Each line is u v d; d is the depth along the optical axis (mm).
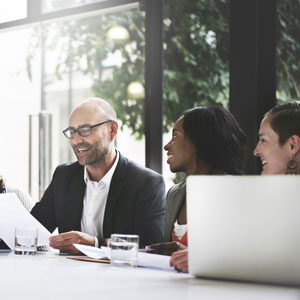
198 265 1267
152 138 2943
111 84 3297
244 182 1191
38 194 3578
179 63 2863
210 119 1914
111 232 2236
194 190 1259
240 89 2506
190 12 2836
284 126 1810
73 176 2383
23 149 3670
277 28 2488
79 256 1804
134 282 1220
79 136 2309
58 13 3332
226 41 2699
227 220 1215
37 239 1898
